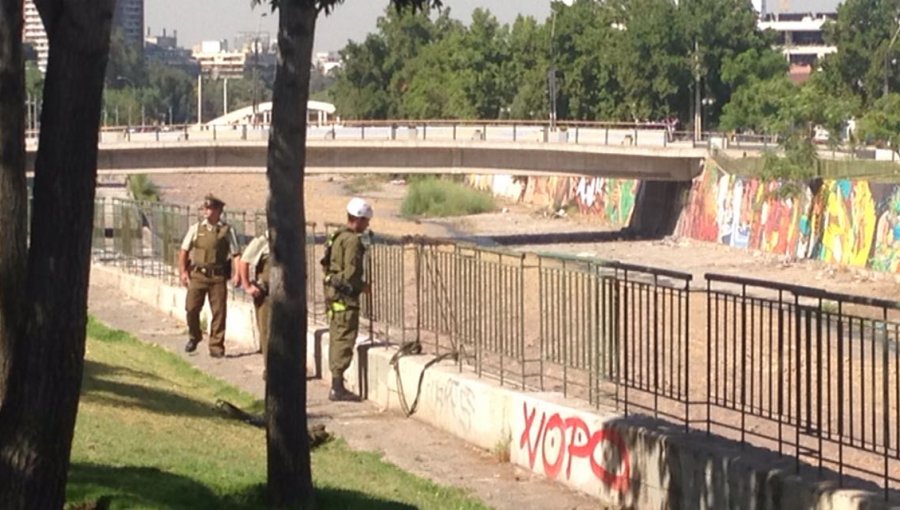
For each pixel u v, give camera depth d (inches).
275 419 435.5
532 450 559.5
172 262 1163.9
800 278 2009.1
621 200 3002.0
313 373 792.9
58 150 298.7
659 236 2699.3
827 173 2255.2
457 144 2721.5
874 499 388.5
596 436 514.0
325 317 820.0
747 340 486.3
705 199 2571.4
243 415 669.9
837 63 3973.9
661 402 539.5
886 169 2223.2
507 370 629.0
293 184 428.1
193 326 893.2
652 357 514.0
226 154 2741.1
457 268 661.9
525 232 2881.4
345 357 716.7
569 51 4247.0
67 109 298.4
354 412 688.4
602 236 2746.1
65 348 304.2
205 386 774.5
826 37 4146.2
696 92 3939.5
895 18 3988.7
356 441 621.0
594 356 546.9
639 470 487.8
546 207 3440.0
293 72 421.4
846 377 468.8
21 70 471.5
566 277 565.9
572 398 556.7
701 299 813.9
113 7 302.4
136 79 6161.4
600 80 4210.1
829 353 430.9
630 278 533.0
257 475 481.1
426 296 698.8
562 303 569.9
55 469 307.3
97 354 806.5
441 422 642.2
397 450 601.9
